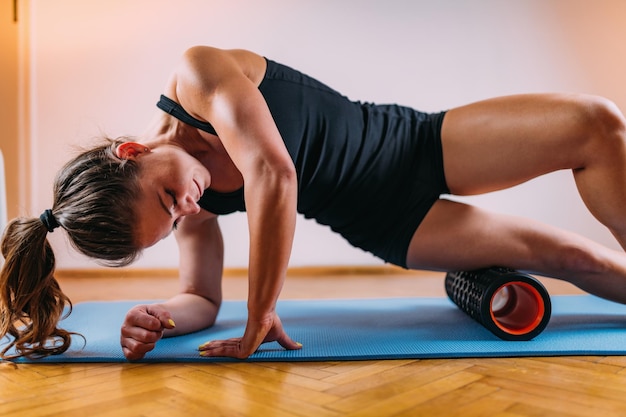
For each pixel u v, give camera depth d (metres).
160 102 1.24
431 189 1.44
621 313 1.61
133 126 3.21
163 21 3.20
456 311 1.73
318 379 1.00
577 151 1.30
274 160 1.04
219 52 1.19
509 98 1.39
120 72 3.20
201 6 3.20
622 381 0.97
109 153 1.14
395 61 3.22
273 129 1.08
